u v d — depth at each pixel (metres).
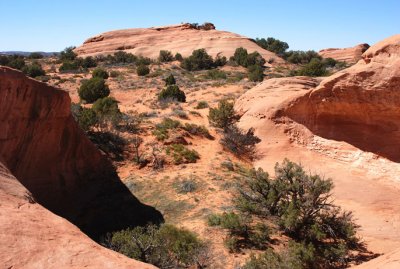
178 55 77.38
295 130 24.61
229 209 15.86
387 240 14.83
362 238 15.02
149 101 38.00
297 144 24.02
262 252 12.91
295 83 28.25
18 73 12.59
